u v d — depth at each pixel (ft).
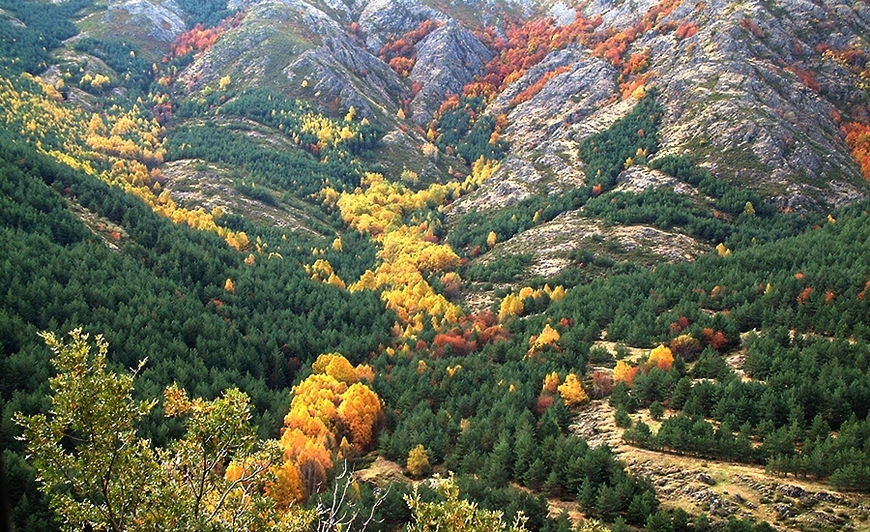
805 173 648.38
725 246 568.00
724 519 221.05
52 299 385.70
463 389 368.27
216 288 493.77
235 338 431.02
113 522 80.74
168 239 538.06
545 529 220.23
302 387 376.68
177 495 84.64
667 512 222.28
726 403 294.66
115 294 422.82
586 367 375.25
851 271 409.08
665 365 349.20
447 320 495.82
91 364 81.20
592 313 444.96
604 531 118.83
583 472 255.09
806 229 582.35
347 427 336.49
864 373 305.53
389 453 315.58
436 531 96.17
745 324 401.29
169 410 91.35
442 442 307.58
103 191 583.17
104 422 78.74
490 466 277.64
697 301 446.19
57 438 77.46
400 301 541.34
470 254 645.51
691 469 255.70
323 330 479.82
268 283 529.86
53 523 202.49
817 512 216.74
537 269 571.69
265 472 99.40
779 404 283.38
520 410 330.34
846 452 234.58
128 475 81.56
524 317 489.67
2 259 395.55
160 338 390.63
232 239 613.52
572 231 616.39
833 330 358.02
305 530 103.14
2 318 337.52
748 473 247.09
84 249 462.60
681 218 609.83
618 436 296.71
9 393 293.64
